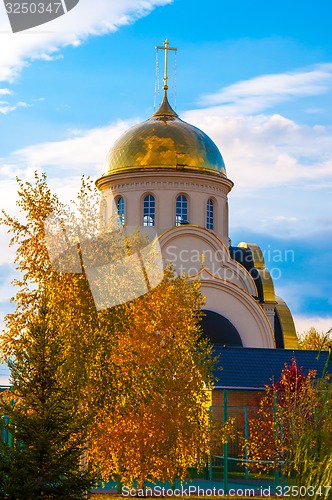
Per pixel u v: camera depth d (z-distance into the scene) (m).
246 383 46.06
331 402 20.33
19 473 23.30
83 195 33.94
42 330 25.36
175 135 61.22
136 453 28.80
